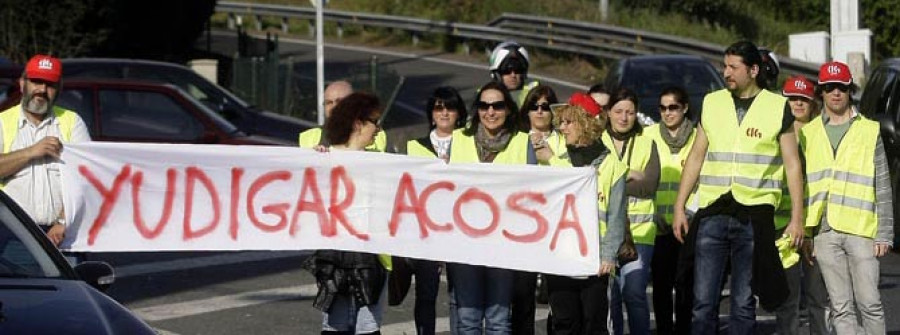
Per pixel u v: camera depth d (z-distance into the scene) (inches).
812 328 515.5
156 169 450.6
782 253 475.8
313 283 673.0
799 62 1654.8
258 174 451.2
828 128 484.4
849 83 479.8
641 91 1047.6
